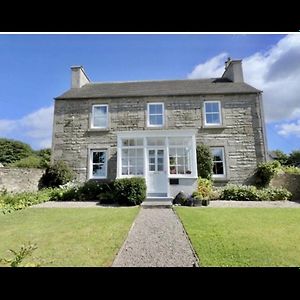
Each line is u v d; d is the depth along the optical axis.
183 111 13.93
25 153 26.92
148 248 4.37
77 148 13.88
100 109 14.38
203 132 13.62
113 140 13.80
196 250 4.18
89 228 5.80
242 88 14.31
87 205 10.05
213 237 4.93
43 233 5.44
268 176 12.69
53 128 14.16
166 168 11.95
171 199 10.95
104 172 13.61
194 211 8.06
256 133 13.54
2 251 4.29
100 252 4.16
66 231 5.58
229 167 13.23
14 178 11.70
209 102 14.03
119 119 14.05
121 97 14.27
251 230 5.48
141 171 12.38
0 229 5.87
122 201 10.02
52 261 3.47
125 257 3.94
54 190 12.27
